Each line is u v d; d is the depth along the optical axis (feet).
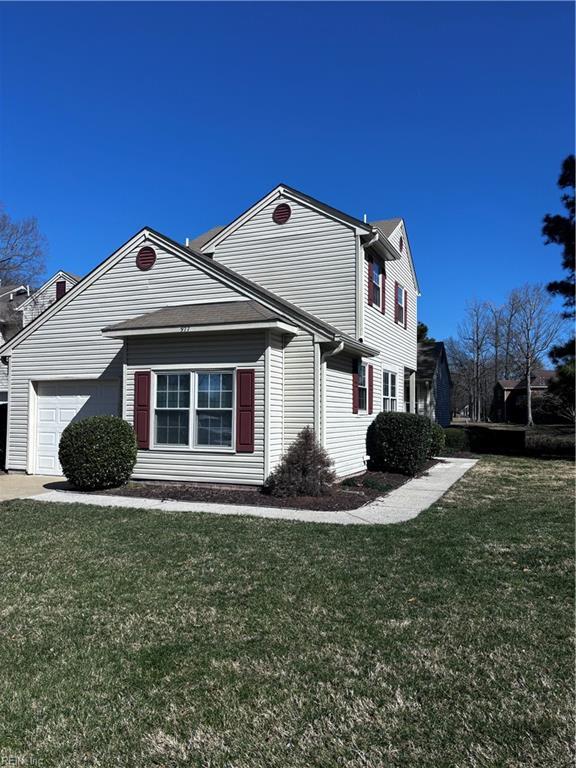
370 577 17.39
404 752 8.66
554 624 13.69
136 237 41.22
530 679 10.97
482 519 26.35
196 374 35.14
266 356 33.65
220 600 15.43
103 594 15.93
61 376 43.27
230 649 12.37
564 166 58.59
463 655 12.03
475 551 20.44
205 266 38.93
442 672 11.27
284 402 36.37
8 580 17.20
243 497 31.55
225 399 34.58
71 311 43.19
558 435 92.12
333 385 39.37
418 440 43.34
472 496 33.94
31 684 10.84
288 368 36.35
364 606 14.94
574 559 19.38
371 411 48.06
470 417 203.72
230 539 22.15
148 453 35.86
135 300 41.06
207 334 34.81
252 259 47.83
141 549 20.67
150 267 40.68
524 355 168.25
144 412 35.99
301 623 13.82
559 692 10.45
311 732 9.18
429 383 79.66
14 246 118.11
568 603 15.15
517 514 27.71
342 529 23.99
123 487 34.65
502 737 9.03
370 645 12.55
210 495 32.07
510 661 11.74
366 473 43.62
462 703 10.09
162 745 8.83
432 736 9.07
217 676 11.14
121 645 12.60
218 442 34.55
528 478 43.11
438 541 21.89
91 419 34.60
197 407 34.99
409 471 43.57
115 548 20.83
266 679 11.01
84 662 11.78
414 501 31.76
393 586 16.56
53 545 21.27
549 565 18.69
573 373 68.23
